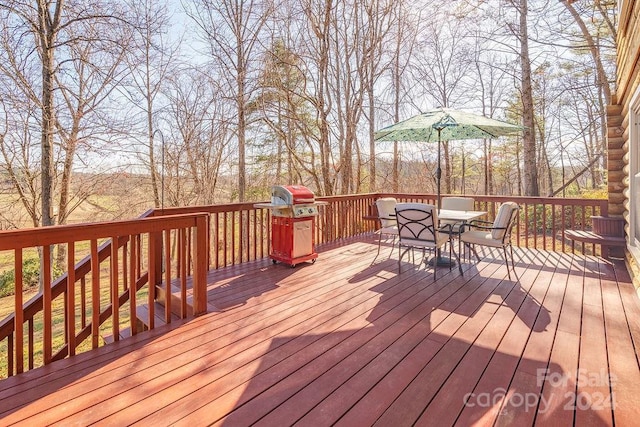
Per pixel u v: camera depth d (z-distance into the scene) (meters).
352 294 3.49
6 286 8.88
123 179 10.95
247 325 2.77
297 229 4.60
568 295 3.40
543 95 13.95
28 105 7.98
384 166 15.10
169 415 1.69
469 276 4.09
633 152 3.92
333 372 2.07
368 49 9.84
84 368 2.13
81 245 11.28
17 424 1.62
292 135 13.24
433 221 3.93
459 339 2.48
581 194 12.68
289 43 9.98
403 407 1.74
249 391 1.89
